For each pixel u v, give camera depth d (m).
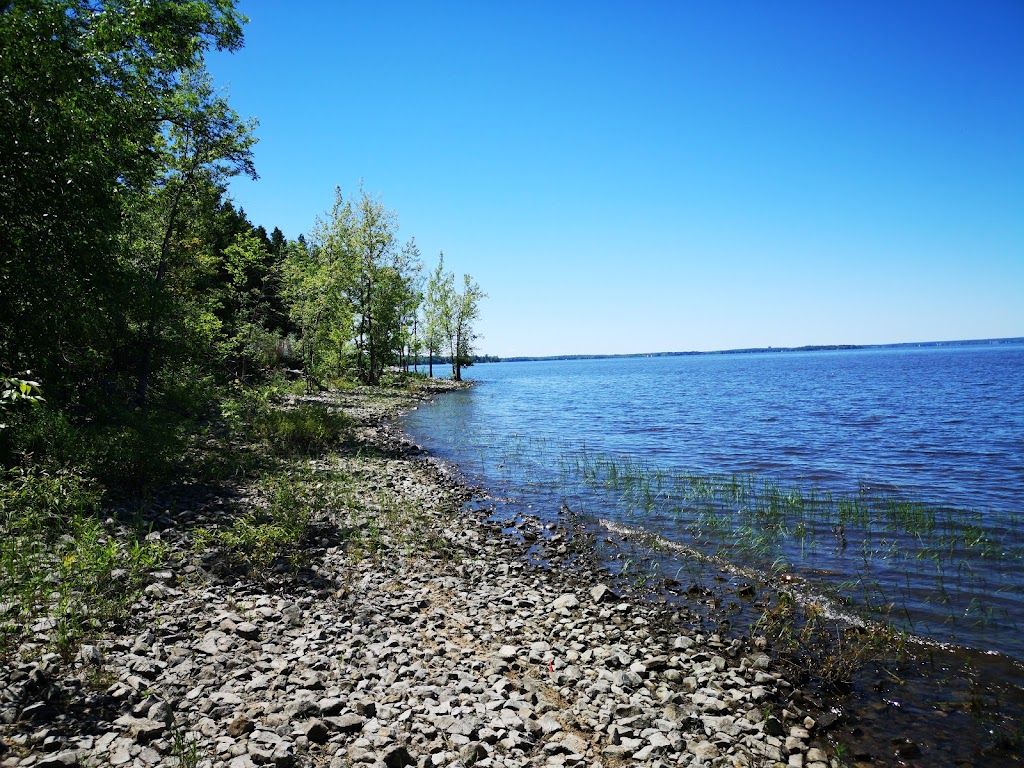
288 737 5.40
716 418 42.03
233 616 7.82
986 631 9.28
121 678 5.93
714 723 6.66
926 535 14.17
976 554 12.76
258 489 14.61
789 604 10.02
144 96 16.38
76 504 10.46
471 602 9.88
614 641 8.90
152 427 14.87
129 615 7.32
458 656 7.76
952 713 7.16
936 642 8.93
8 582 7.16
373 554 11.45
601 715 6.61
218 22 19.94
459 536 13.84
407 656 7.42
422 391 64.31
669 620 9.69
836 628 9.39
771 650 8.73
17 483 10.88
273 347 45.66
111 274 14.51
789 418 41.50
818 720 6.89
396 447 26.73
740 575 11.78
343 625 8.12
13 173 11.30
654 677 7.85
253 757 4.99
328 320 51.41
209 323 25.66
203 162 22.50
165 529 10.69
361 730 5.68
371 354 62.03
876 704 7.38
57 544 8.91
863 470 22.89
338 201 54.09
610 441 30.86
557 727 6.24
